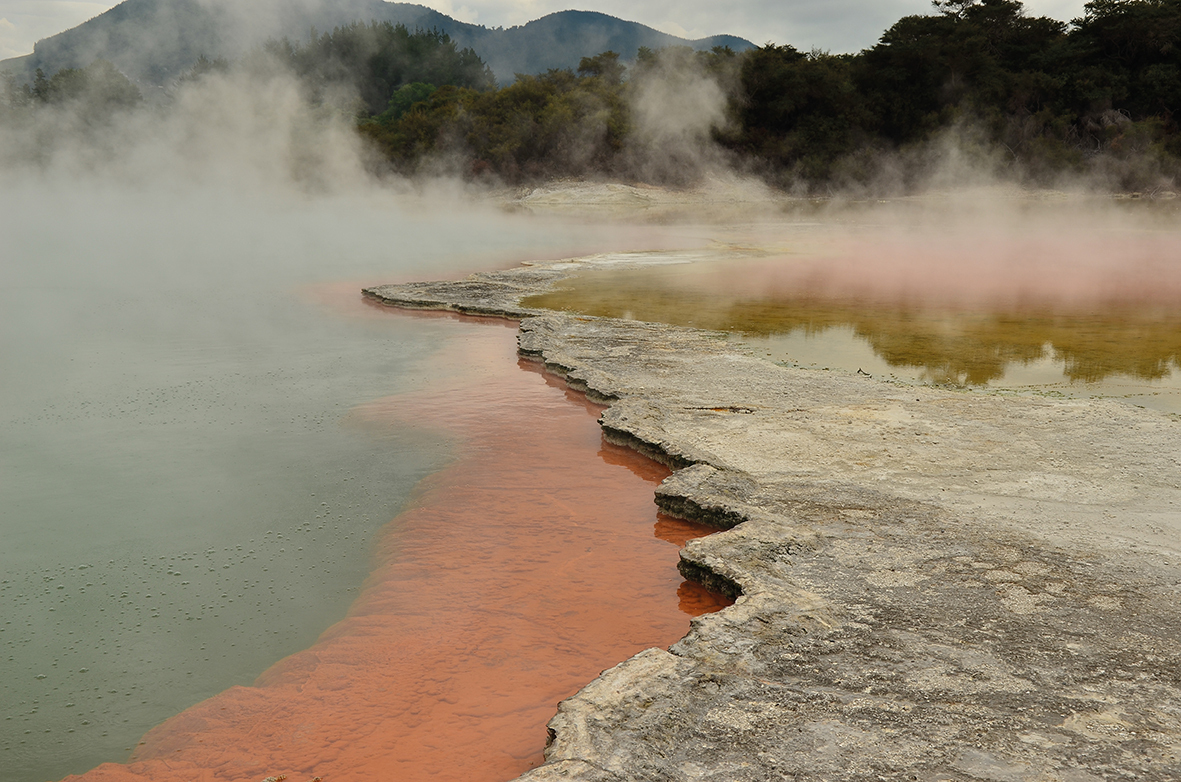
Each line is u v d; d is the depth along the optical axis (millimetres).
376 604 5457
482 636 5047
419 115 66125
